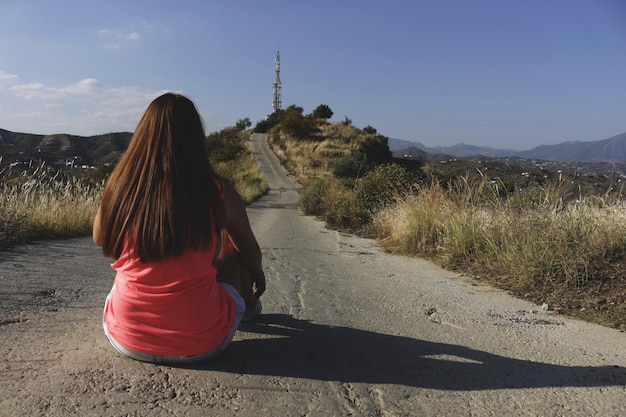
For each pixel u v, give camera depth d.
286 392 2.18
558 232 5.46
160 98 2.20
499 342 3.16
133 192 2.07
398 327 3.45
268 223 14.99
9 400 1.90
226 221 2.28
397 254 8.43
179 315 2.18
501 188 8.03
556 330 3.55
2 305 3.33
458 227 7.18
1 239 6.27
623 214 5.62
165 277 2.11
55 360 2.35
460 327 3.54
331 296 4.53
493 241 6.34
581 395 2.31
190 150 2.14
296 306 3.99
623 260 4.93
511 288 5.13
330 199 19.03
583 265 4.88
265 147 83.56
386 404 2.14
